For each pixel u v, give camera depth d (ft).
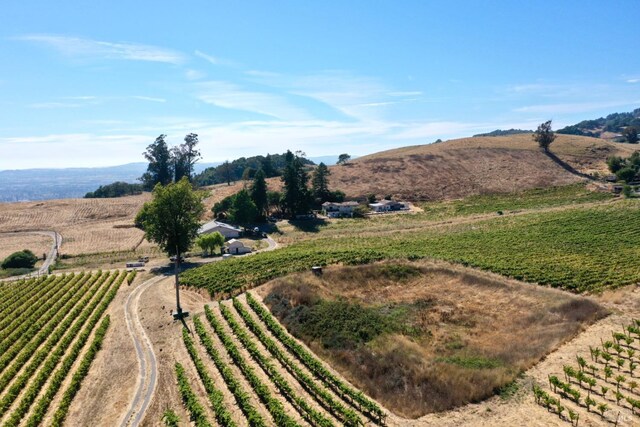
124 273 218.79
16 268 254.68
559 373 90.27
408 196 445.37
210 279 185.26
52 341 130.41
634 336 104.06
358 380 96.32
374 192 457.68
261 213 364.17
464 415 79.20
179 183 240.94
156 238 239.50
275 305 139.44
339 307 132.46
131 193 578.66
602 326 111.86
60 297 181.16
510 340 111.86
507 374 90.07
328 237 301.02
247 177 543.80
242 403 88.33
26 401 98.07
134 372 108.68
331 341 115.65
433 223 331.57
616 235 235.20
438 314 136.15
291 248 259.80
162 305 159.12
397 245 247.29
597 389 83.76
